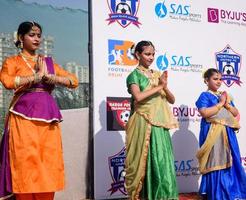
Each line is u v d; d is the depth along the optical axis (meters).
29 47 3.97
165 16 5.96
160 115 4.40
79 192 5.36
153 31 5.86
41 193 3.84
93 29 5.46
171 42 5.99
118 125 5.55
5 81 3.74
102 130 5.46
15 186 3.69
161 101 4.47
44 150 3.80
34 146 3.73
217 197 5.04
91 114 5.41
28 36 3.95
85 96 5.45
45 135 3.82
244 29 6.56
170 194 4.23
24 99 3.81
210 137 5.16
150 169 4.29
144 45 4.55
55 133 3.90
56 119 3.88
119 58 5.59
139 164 4.30
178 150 5.96
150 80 4.50
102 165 5.44
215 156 5.11
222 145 5.15
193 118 6.08
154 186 4.25
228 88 6.39
